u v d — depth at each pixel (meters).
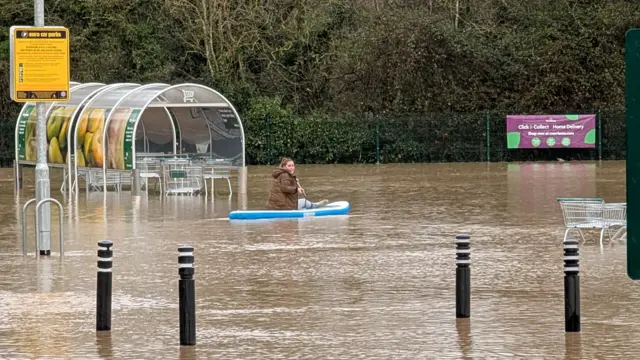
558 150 54.09
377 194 34.69
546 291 16.25
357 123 53.91
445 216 27.61
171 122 41.75
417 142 53.94
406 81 54.94
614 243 22.02
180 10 55.22
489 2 58.12
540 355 11.93
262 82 57.44
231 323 14.06
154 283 17.41
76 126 36.75
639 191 6.64
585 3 56.34
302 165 52.94
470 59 55.00
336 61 56.84
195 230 25.02
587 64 54.97
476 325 13.72
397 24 54.84
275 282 17.39
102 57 55.50
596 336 12.95
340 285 17.02
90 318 14.50
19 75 20.42
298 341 12.88
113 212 29.66
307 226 25.69
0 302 15.70
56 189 39.22
